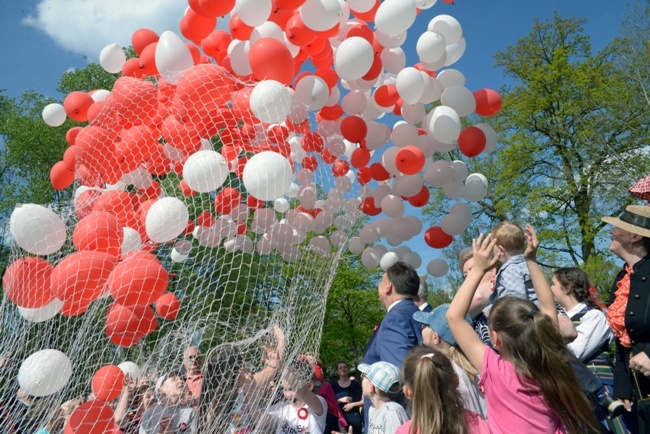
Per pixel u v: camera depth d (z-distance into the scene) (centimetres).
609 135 1577
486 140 416
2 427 256
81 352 266
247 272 275
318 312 303
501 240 300
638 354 240
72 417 245
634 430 278
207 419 233
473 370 248
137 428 245
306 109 327
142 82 324
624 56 1483
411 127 398
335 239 388
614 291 300
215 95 289
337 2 311
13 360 271
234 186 331
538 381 195
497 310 212
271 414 277
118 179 321
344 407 568
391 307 317
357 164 422
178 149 304
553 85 1697
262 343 264
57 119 448
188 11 358
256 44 294
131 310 268
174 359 250
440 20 398
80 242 270
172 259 290
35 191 1558
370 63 331
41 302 267
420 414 198
